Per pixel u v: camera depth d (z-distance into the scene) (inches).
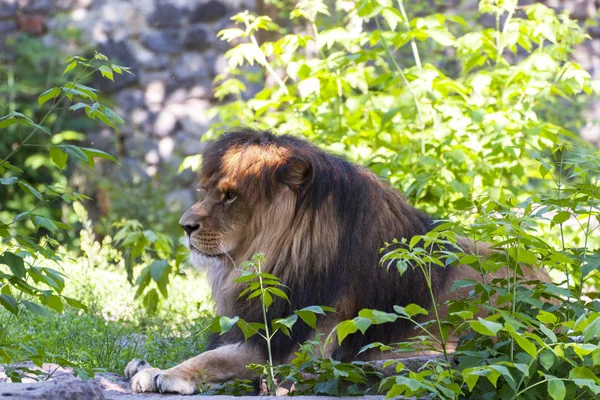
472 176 472.7
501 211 294.2
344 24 828.6
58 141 835.4
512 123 486.3
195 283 547.2
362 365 298.7
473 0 875.4
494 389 254.5
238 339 331.3
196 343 393.7
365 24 858.8
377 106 499.2
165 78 881.5
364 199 335.0
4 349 281.1
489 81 495.5
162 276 395.2
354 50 556.1
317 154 337.1
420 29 494.3
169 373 305.4
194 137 879.1
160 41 882.8
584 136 861.8
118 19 884.6
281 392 302.7
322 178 329.1
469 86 518.0
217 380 318.3
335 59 498.6
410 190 460.4
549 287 266.5
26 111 841.5
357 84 521.0
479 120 467.5
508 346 264.4
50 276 278.4
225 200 335.0
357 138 514.0
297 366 285.3
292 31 842.8
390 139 523.8
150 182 853.2
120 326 436.5
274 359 328.2
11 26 885.2
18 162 835.4
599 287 334.6
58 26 884.6
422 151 479.8
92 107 284.4
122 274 524.7
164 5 882.1
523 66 503.8
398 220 344.2
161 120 879.1
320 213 328.2
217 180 335.9
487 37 531.8
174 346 390.0
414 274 334.3
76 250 762.8
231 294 335.0
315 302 325.1
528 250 267.7
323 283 325.1
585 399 259.6
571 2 877.2
